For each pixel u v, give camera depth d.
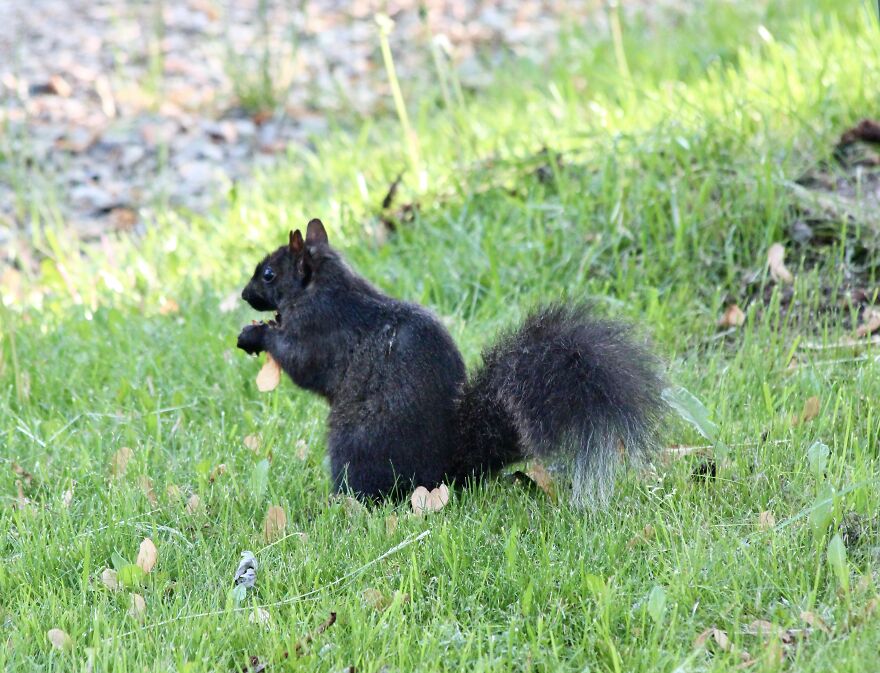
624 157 12.71
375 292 8.62
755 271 11.16
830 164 12.08
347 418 8.37
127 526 8.01
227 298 12.05
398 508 8.10
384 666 6.46
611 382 7.76
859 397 9.05
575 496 7.71
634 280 11.38
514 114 15.80
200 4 23.64
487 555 7.41
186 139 17.69
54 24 22.92
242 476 8.82
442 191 13.59
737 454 8.48
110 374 10.80
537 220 12.09
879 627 6.40
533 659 6.43
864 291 10.70
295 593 7.14
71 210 15.86
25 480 8.98
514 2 22.61
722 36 17.12
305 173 15.59
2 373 10.84
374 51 20.56
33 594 7.43
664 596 6.52
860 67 13.59
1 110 18.66
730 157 12.29
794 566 7.08
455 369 8.34
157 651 6.54
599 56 17.61
